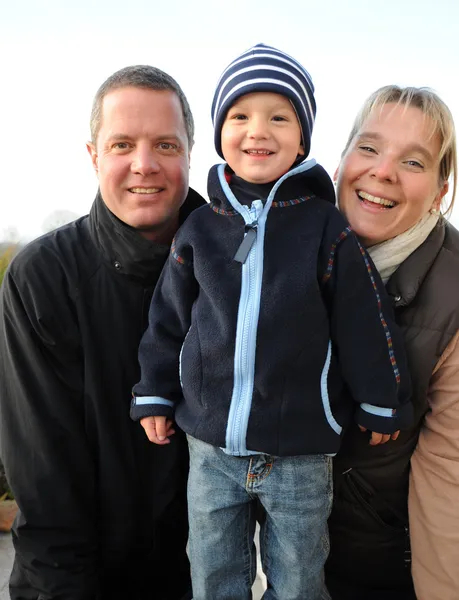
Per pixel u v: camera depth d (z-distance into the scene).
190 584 1.93
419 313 1.37
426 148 1.35
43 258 1.55
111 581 1.79
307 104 1.34
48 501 1.56
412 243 1.40
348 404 1.37
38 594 1.60
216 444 1.29
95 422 1.60
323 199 1.38
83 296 1.56
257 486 1.34
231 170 1.42
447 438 1.39
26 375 1.54
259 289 1.26
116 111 1.46
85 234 1.63
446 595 1.42
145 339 1.46
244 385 1.28
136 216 1.51
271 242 1.29
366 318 1.27
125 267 1.54
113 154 1.48
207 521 1.42
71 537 1.59
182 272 1.38
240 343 1.26
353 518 1.61
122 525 1.67
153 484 1.67
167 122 1.49
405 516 1.59
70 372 1.58
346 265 1.28
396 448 1.48
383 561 1.67
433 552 1.43
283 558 1.40
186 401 1.39
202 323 1.33
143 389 1.43
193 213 1.43
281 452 1.27
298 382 1.27
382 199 1.39
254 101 1.28
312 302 1.26
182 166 1.55
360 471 1.53
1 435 1.59
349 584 1.77
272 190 1.30
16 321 1.53
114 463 1.61
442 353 1.36
